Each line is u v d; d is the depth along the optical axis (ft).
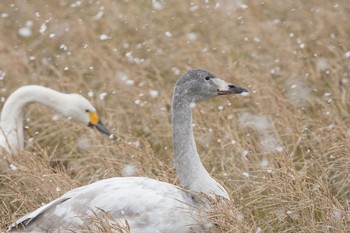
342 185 36.37
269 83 47.67
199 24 59.98
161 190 31.35
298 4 60.08
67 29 57.72
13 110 43.21
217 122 41.93
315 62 51.37
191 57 53.06
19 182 37.11
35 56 57.82
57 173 36.52
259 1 61.36
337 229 31.63
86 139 43.93
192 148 32.04
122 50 56.70
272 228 33.55
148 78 51.24
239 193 36.52
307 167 37.73
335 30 55.57
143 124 46.42
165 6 62.69
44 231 31.14
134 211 30.66
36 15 61.82
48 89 44.55
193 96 32.55
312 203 32.99
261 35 55.77
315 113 45.03
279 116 43.11
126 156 38.63
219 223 30.48
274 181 34.73
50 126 46.32
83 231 30.27
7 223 33.58
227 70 50.37
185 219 30.71
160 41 57.77
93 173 39.45
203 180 31.71
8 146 40.52
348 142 36.96
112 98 49.14
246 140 41.37
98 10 63.46
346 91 46.85
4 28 62.39
